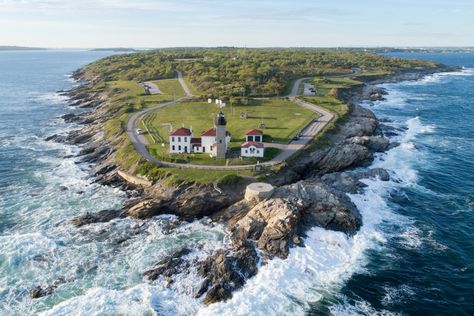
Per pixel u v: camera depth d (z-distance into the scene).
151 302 42.88
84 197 68.81
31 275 47.75
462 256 51.69
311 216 57.50
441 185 72.56
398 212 62.75
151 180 70.44
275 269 47.88
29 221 60.50
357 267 49.47
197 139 81.12
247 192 61.16
